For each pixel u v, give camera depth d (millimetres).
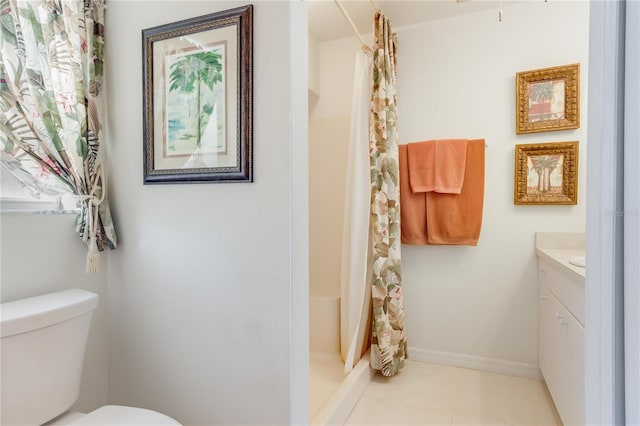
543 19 2172
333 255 2717
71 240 1354
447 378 2211
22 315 1022
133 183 1412
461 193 2283
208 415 1283
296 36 1166
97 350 1444
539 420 1754
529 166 2191
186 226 1312
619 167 708
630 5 672
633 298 651
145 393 1400
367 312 2289
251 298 1207
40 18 1226
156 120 1341
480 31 2311
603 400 726
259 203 1188
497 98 2281
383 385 2127
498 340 2295
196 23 1257
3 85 1117
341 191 2701
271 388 1181
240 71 1189
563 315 1531
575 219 2117
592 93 765
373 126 2178
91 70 1373
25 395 1019
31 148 1189
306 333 1249
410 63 2482
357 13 2307
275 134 1156
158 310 1373
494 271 2301
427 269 2461
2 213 1150
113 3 1438
